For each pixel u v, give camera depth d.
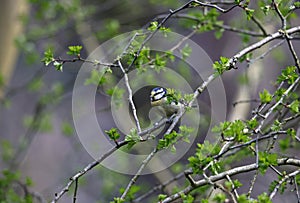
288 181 7.18
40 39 15.55
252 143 6.99
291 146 9.21
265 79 14.97
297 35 9.19
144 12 15.87
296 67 7.55
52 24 15.12
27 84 15.23
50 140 21.08
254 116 7.14
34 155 20.47
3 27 14.50
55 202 6.73
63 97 15.05
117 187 13.05
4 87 14.88
